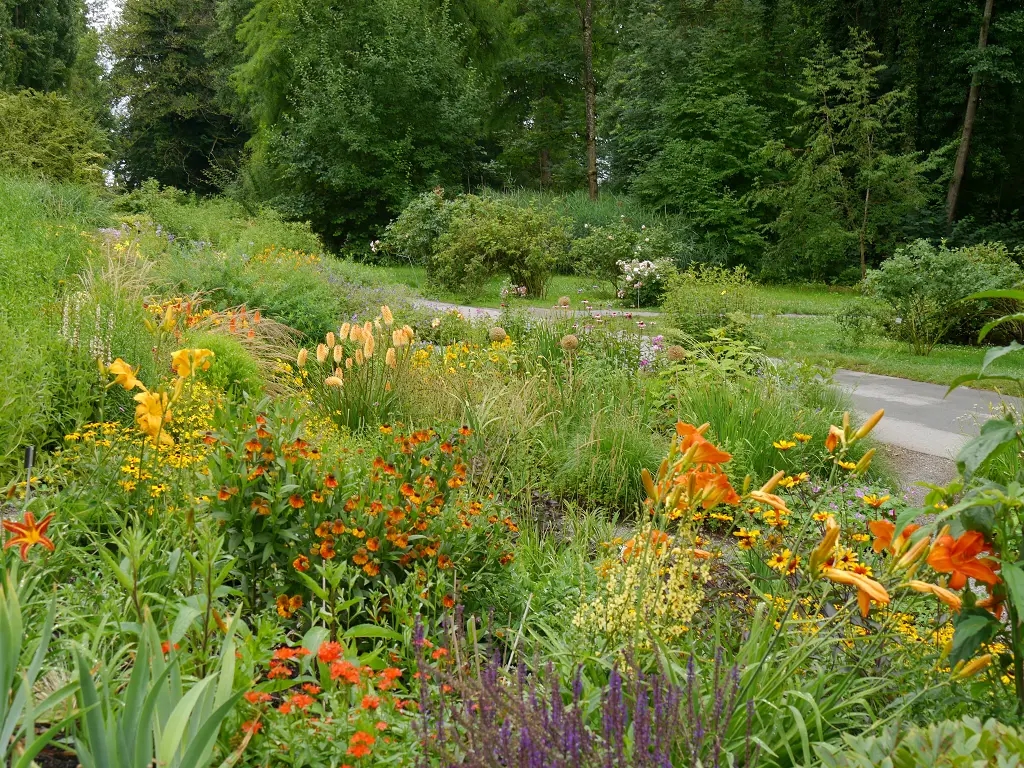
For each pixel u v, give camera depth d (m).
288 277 12.78
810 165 28.09
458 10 39.50
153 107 52.84
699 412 7.53
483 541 4.11
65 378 5.90
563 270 27.53
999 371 12.63
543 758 1.96
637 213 30.53
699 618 3.47
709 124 31.61
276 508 3.60
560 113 43.34
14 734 2.18
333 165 32.56
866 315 15.40
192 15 54.66
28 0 41.75
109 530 3.83
